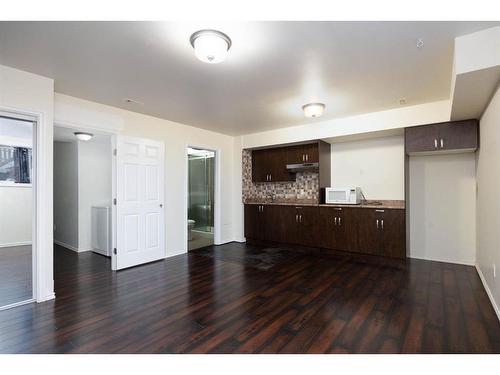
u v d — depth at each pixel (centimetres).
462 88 240
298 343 195
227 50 211
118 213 375
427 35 204
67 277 345
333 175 511
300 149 506
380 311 244
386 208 412
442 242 411
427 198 422
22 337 203
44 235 270
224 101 350
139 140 402
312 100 347
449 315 235
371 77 278
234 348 190
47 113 273
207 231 662
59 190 535
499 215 234
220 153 546
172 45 215
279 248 510
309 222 483
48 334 208
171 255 449
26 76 261
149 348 190
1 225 382
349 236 443
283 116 421
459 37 207
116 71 262
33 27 189
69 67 252
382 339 199
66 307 255
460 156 397
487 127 283
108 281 329
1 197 377
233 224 580
